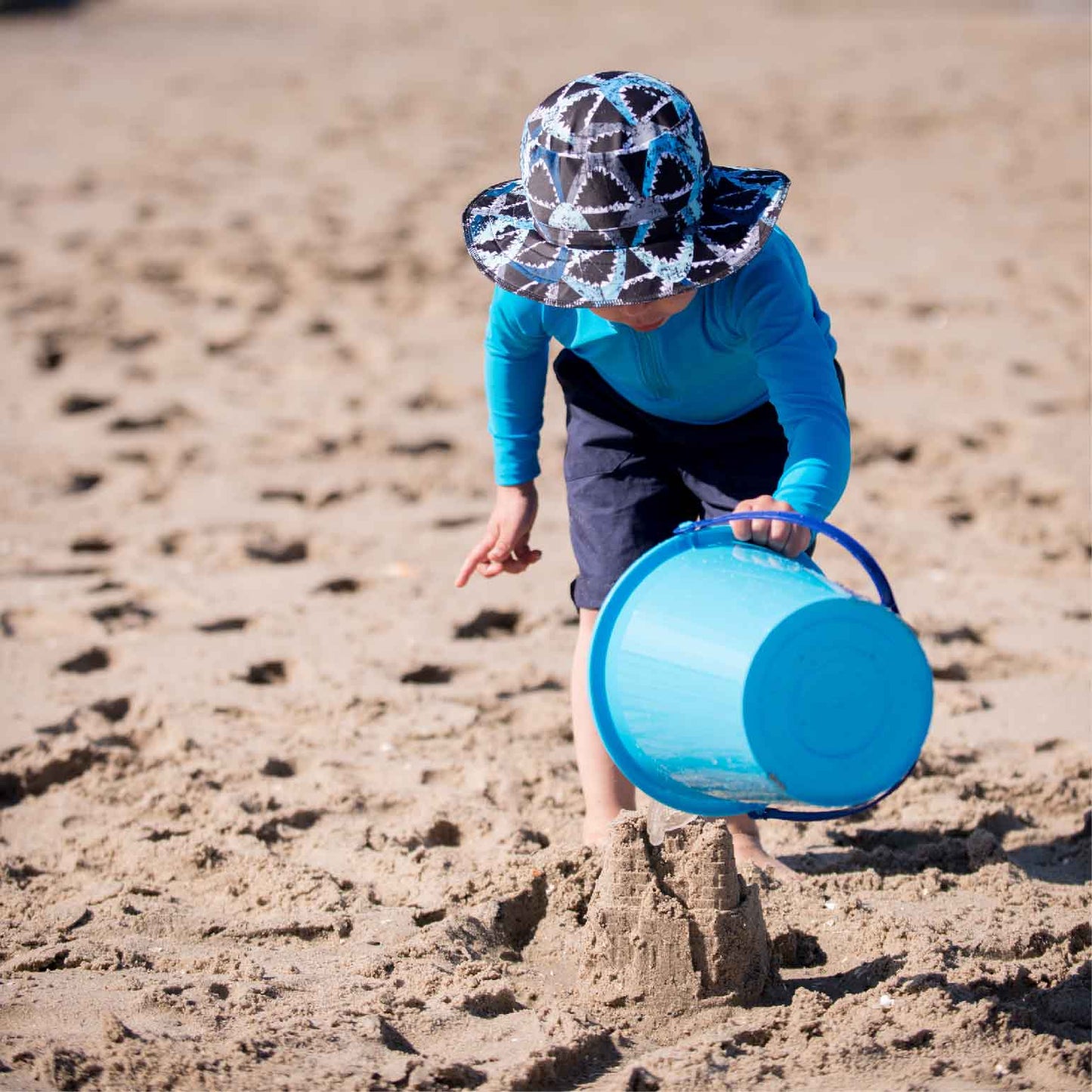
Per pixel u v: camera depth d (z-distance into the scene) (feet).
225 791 10.66
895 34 67.31
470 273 28.50
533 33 69.46
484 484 18.06
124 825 10.14
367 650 13.33
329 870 9.57
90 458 18.83
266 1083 6.91
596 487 9.34
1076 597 14.49
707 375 8.73
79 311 25.85
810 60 57.47
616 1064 7.41
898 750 6.82
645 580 7.40
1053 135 42.14
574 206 7.59
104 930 8.72
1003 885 9.21
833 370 8.33
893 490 17.57
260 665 13.08
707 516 9.23
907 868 9.62
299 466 18.62
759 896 8.48
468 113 46.91
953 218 32.81
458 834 10.12
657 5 83.92
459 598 14.53
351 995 7.86
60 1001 7.78
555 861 9.18
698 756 6.92
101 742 11.55
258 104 49.42
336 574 15.20
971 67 55.36
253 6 88.38
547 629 13.92
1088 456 18.53
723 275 7.48
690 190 7.63
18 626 14.01
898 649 6.72
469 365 22.95
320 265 28.81
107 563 15.55
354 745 11.44
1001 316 25.35
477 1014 7.80
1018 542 16.05
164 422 20.42
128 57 63.41
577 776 10.91
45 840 10.07
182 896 9.29
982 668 12.98
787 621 6.58
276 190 36.09
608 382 9.34
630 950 7.90
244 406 21.02
